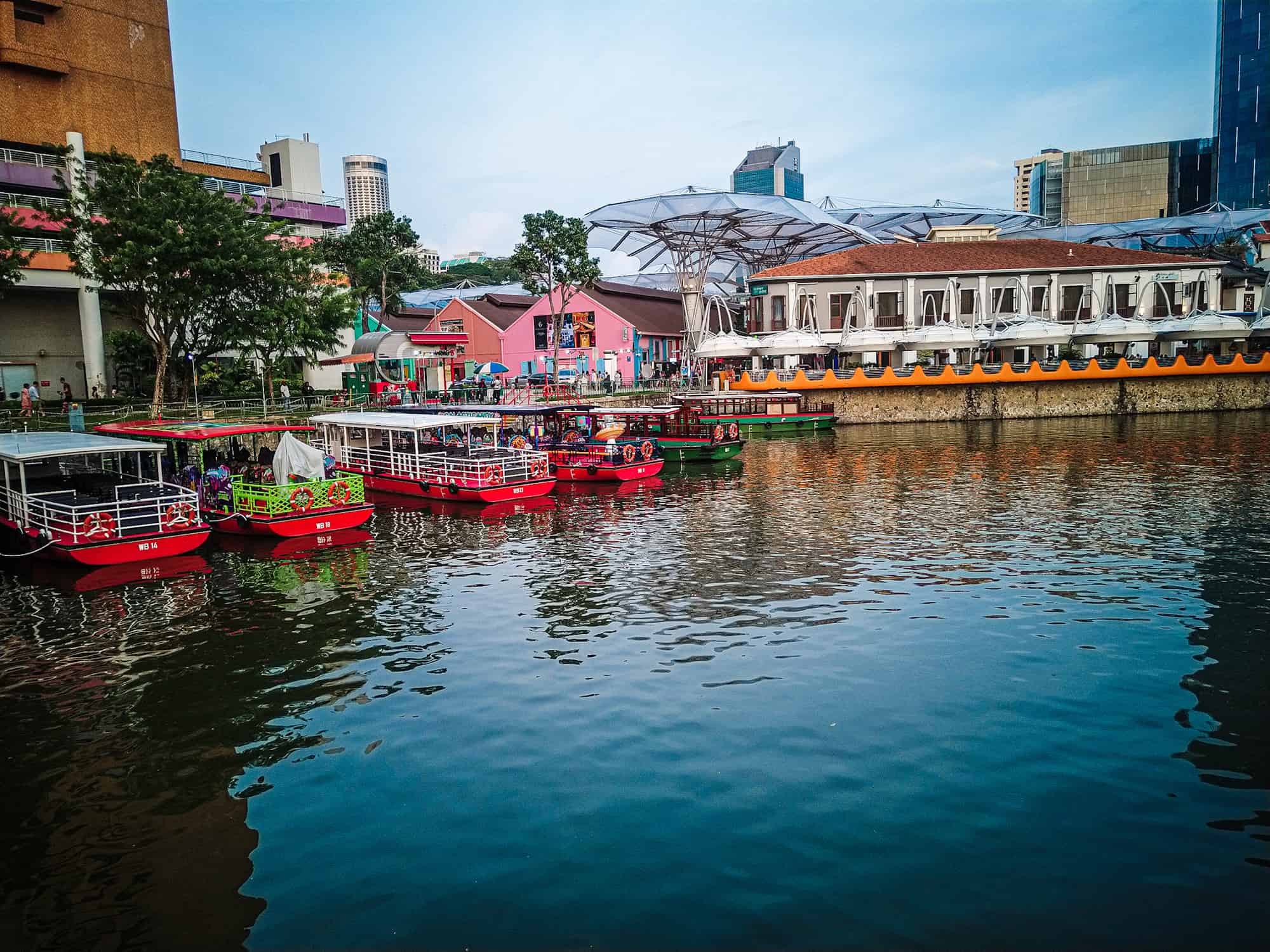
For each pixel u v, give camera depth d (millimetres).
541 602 19156
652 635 16750
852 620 17391
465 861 9469
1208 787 10789
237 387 49531
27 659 16172
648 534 26156
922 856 9406
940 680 14281
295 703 13898
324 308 45969
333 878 9242
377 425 33406
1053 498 30141
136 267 38312
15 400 45312
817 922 8375
